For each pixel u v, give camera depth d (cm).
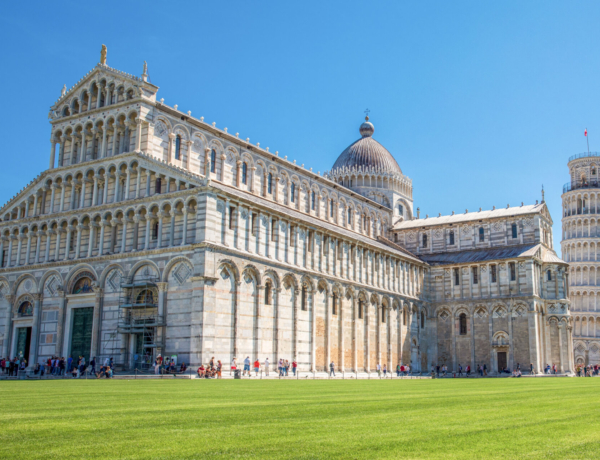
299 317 7475
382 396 2873
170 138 7256
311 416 1839
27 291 7581
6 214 8119
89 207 7238
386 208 11900
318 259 8044
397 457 1163
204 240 6181
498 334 10038
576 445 1299
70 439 1363
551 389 3759
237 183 8188
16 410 2008
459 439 1373
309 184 9662
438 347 10650
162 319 6338
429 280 10956
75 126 7631
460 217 11831
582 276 14700
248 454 1189
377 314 9169
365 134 13175
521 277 9956
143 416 1823
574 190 15362
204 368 5884
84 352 6944
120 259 6806
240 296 6575
